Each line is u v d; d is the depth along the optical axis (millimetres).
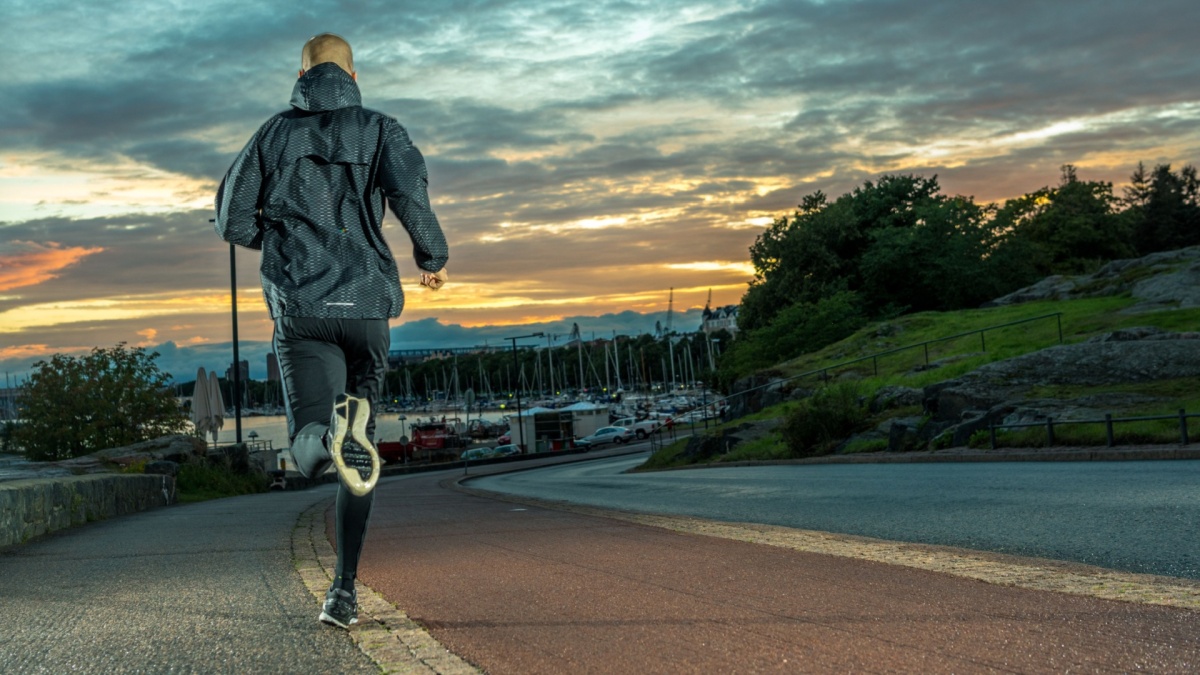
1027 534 7848
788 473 21391
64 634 3973
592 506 12641
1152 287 42750
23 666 3418
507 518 10102
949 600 4176
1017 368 26297
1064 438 20016
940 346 43625
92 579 5777
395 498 19234
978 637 3406
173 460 25875
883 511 10508
